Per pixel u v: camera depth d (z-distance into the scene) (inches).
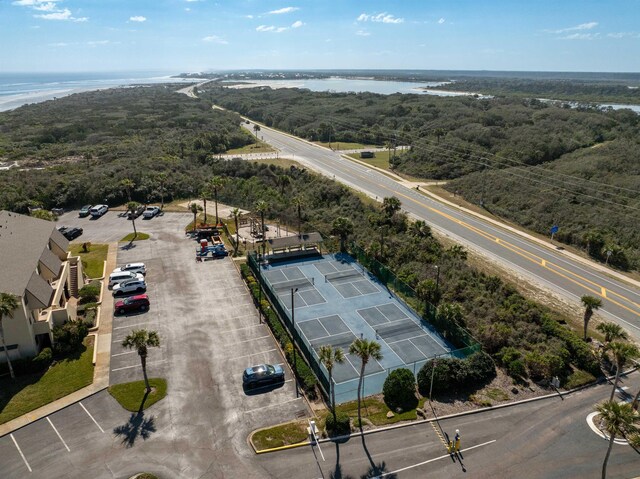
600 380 1611.7
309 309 2085.4
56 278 1923.0
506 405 1471.5
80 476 1168.2
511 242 2827.3
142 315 1971.0
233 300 2124.8
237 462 1221.1
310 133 6412.4
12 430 1310.3
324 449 1272.1
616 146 4291.3
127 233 2999.5
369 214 3149.6
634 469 1228.5
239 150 5447.8
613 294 2202.3
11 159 4955.7
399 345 1814.7
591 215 3029.0
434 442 1307.8
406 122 6692.9
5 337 1550.2
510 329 1811.0
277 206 3464.6
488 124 5816.9
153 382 1530.5
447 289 2156.7
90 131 6594.5
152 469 1192.8
